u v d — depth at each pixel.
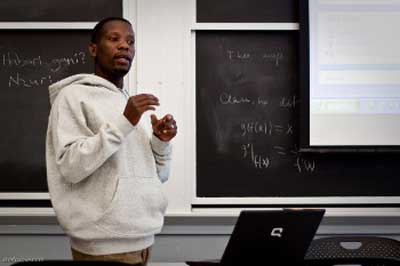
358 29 2.92
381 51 2.92
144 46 2.91
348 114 2.90
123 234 1.73
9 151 2.91
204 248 2.90
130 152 1.81
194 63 2.93
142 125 1.91
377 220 2.89
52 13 2.91
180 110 2.91
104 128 1.68
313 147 2.89
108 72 1.93
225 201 2.91
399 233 2.91
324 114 2.90
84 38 2.94
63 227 1.77
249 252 1.64
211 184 2.93
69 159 1.67
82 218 1.73
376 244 2.10
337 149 2.89
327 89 2.90
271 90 2.96
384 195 2.94
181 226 2.88
